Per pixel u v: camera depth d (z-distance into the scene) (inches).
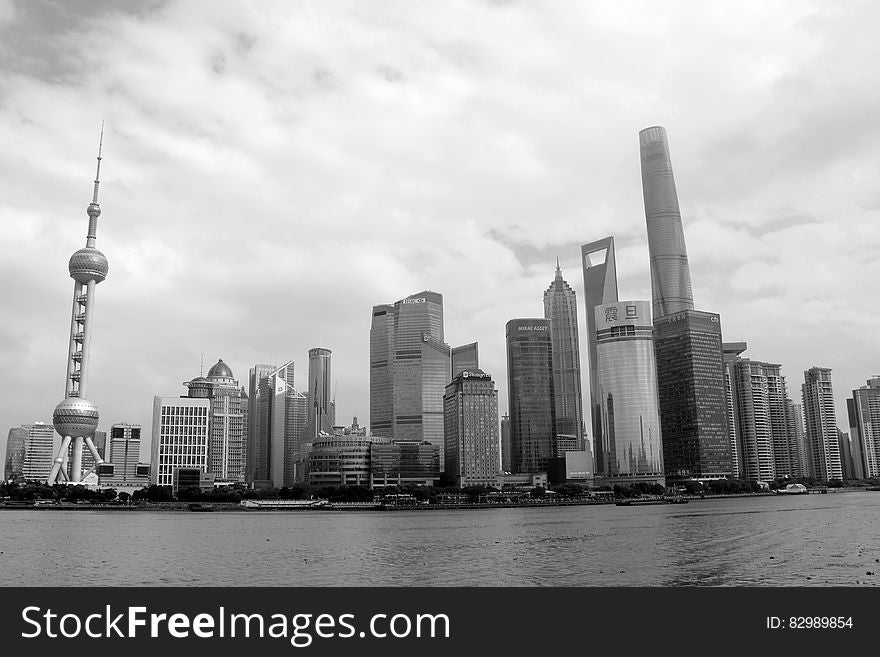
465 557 7455.7
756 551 7554.1
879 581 5561.0
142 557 7706.7
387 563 7042.3
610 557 7209.6
